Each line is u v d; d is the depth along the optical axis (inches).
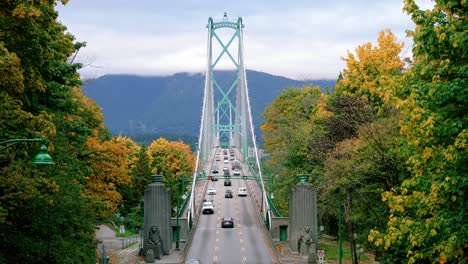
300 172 3056.1
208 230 3631.9
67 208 1437.0
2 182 1000.2
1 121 1018.7
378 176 1662.2
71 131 1844.2
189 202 4237.2
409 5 973.2
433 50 934.4
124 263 2694.4
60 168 1457.9
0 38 1076.5
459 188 864.9
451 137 880.3
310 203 2876.5
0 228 1250.6
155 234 2844.5
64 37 1395.2
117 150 2411.4
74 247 1550.2
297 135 3110.2
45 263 1364.4
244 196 4985.2
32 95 1267.2
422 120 901.2
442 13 939.3
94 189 2293.3
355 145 1721.2
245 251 2967.5
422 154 936.3
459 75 886.4
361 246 2150.6
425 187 935.0
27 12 1034.7
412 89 924.6
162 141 6835.6
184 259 2800.2
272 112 4670.3
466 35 842.2
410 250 970.7
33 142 1081.4
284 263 2642.7
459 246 853.8
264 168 5265.8
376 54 2197.3
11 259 1290.6
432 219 890.1
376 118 1972.2
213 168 6756.9
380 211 1774.1
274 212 3799.2
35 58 1149.1
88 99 2561.5
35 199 1204.5
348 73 2263.8
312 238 2859.3
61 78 1437.0
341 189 1790.1
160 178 2989.7
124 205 4547.2
